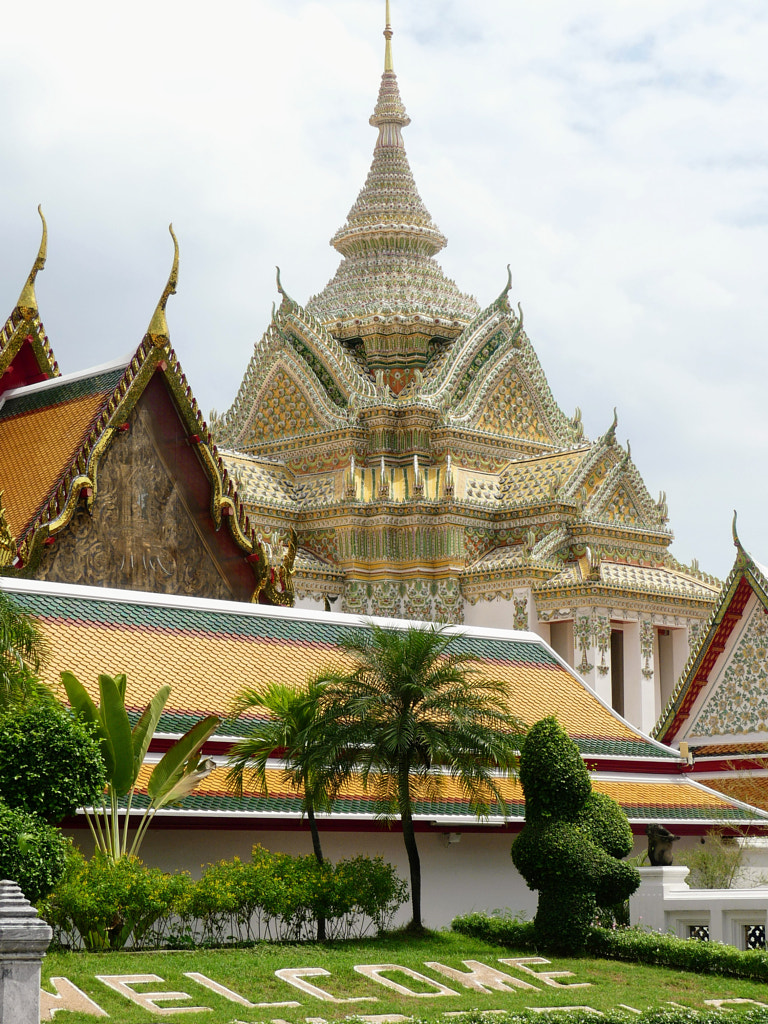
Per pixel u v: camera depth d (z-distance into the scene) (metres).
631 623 63.28
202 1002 21.94
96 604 33.47
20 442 41.12
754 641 43.44
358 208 77.12
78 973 22.36
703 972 27.48
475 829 33.88
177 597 35.00
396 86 79.06
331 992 23.52
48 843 22.78
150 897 24.86
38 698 25.89
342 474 67.50
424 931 28.56
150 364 39.69
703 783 43.53
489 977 25.84
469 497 66.88
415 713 28.73
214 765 28.70
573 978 26.53
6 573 36.34
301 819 29.70
